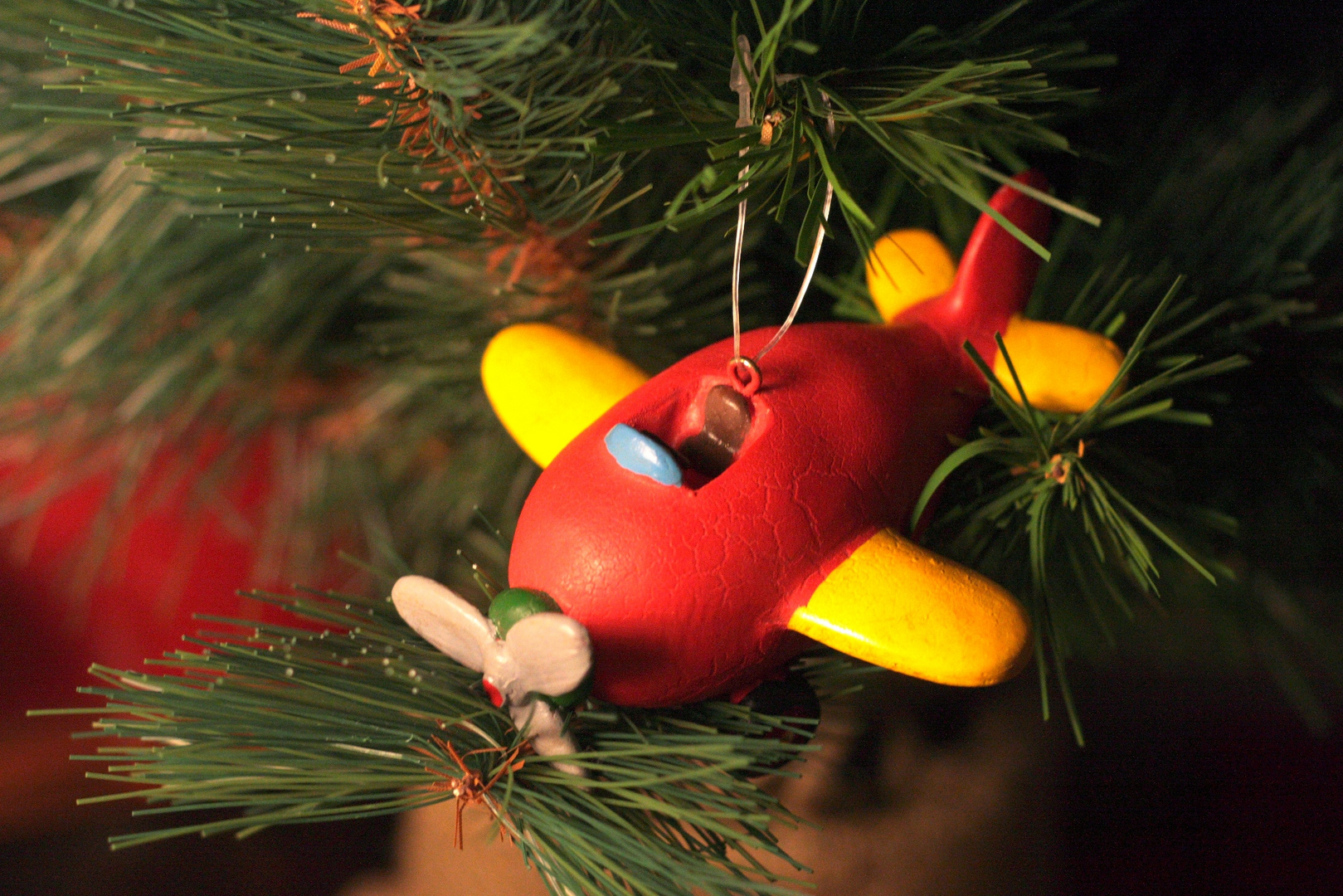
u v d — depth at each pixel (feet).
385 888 1.47
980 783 1.40
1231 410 1.32
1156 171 1.39
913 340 1.13
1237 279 1.32
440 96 1.08
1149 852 2.06
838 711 1.35
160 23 1.07
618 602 1.02
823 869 1.35
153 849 1.95
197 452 1.62
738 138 1.04
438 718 1.03
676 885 1.00
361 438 1.71
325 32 1.07
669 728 1.06
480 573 1.10
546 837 1.01
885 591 1.03
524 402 1.14
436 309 1.33
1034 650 1.09
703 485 1.05
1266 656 1.69
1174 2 1.42
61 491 1.63
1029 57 1.15
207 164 1.08
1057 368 1.13
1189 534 1.27
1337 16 1.44
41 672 2.04
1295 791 2.17
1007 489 1.16
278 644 1.08
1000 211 1.13
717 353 1.09
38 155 1.35
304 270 1.42
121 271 1.39
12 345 1.41
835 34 1.09
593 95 1.07
